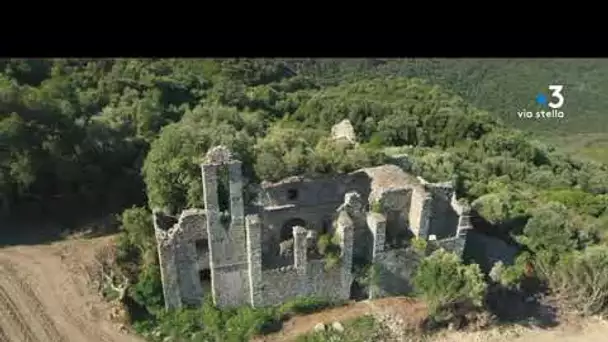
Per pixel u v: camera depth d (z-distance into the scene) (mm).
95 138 48375
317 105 81812
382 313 37344
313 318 36969
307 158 41406
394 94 99125
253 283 35969
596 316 41000
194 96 78312
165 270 35125
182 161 40031
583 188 72875
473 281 36000
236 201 34219
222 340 35219
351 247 36562
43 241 42406
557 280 42500
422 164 50750
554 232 44875
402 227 39312
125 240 40750
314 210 39875
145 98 66625
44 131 44562
